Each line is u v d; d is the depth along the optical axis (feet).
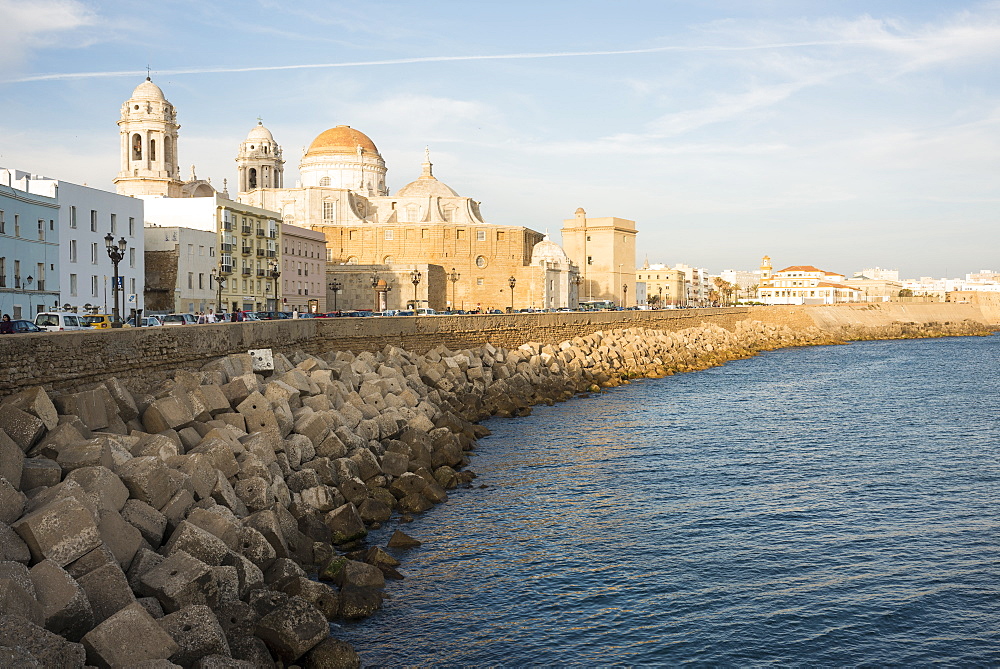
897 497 121.60
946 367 335.26
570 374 254.47
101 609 56.75
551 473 133.90
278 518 85.15
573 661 71.41
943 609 82.64
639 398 226.99
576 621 78.74
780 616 80.84
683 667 71.10
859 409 208.74
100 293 239.91
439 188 526.16
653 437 165.99
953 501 119.55
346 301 426.92
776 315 560.61
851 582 88.84
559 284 501.56
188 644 56.29
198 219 300.81
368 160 529.86
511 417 189.88
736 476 133.49
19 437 73.61
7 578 50.75
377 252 473.67
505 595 83.82
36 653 47.60
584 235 628.28
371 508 104.63
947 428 180.55
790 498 120.37
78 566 58.49
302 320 177.47
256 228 330.75
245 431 107.96
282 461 103.50
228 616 63.93
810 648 74.84
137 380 111.96
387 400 151.84
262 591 68.08
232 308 308.40
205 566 63.52
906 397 234.38
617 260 629.92
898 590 86.94
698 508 114.93
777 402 221.25
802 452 152.66
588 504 115.96
